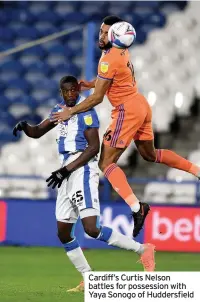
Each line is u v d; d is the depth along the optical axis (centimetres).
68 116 1742
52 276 2231
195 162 3572
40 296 1750
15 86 4434
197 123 3925
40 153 3766
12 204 3177
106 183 3138
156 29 4553
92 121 1742
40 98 4366
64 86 1759
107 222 3089
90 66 2956
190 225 3078
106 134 1859
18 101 4353
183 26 4416
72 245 1808
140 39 4506
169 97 4009
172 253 3025
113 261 2694
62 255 2855
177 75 4162
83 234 3080
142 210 1828
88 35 2959
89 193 1728
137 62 4250
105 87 1789
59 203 1778
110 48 1831
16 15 4728
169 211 3084
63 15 4688
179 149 3862
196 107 3966
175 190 3447
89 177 1736
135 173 3722
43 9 4756
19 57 4566
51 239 3162
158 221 3084
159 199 3444
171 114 3894
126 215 3083
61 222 1778
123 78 1816
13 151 3816
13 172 3684
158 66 4225
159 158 1978
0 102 4350
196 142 3878
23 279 2150
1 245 3184
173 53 4294
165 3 4653
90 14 4669
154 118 3847
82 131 1752
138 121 1842
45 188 3466
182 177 3534
